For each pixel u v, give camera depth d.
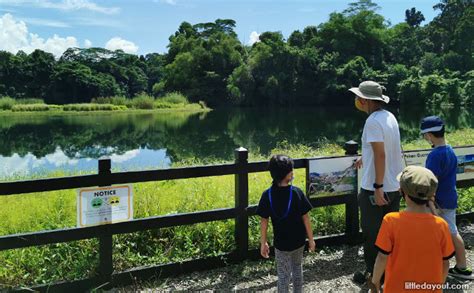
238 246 4.23
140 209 4.91
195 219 3.98
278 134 31.59
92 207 3.59
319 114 56.34
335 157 4.55
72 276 3.83
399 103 65.44
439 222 2.39
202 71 77.94
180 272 3.99
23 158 19.56
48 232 3.45
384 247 2.41
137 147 24.91
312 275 4.00
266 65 71.50
